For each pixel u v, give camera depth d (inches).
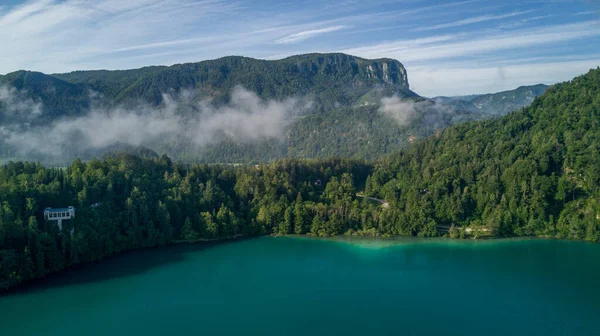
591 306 5974.4
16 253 6594.5
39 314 5772.6
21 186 7770.7
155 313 5836.6
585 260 7691.9
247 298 6304.1
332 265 7632.9
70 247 7234.3
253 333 5324.8
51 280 6830.7
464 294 6373.0
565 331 5339.6
